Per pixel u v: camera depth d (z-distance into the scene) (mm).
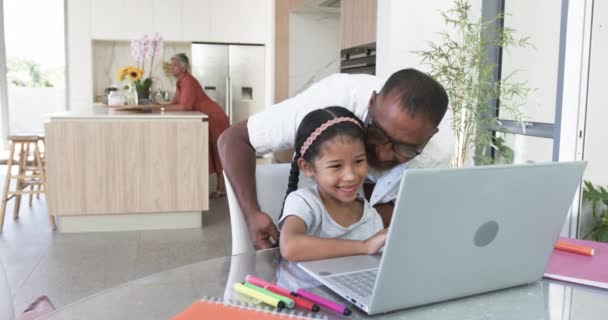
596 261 1147
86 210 4117
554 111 2896
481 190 815
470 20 3338
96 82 7871
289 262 1149
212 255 3582
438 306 906
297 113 1453
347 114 1210
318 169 1198
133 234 4121
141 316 867
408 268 821
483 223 854
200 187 4277
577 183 941
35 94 7820
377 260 1096
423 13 3467
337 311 869
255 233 1391
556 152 2754
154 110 5191
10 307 1170
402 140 1184
